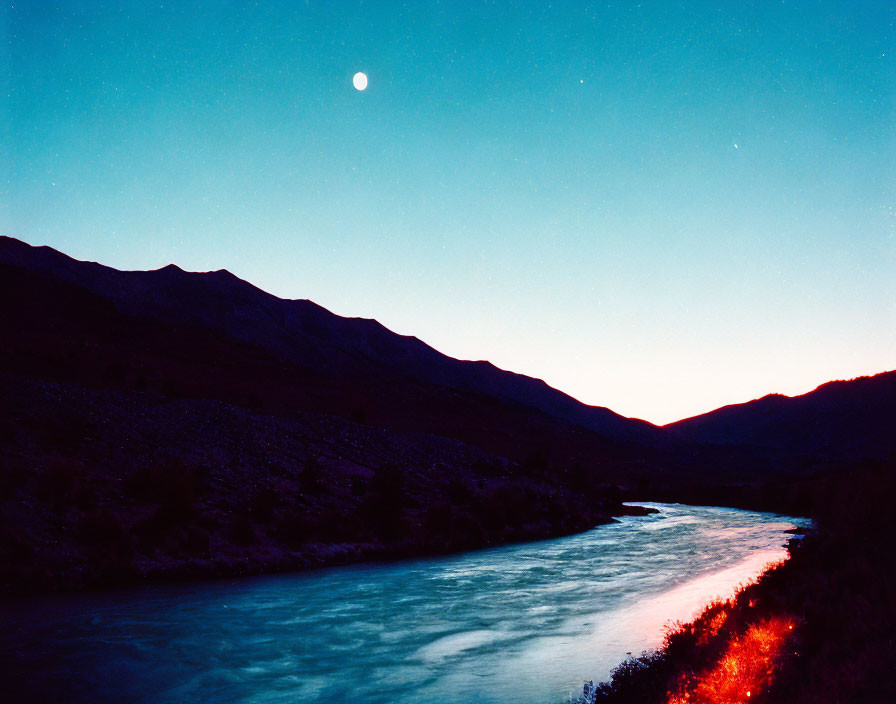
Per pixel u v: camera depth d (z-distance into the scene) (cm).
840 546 1773
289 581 2362
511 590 2270
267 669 1385
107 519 2286
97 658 1402
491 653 1491
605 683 1138
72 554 2133
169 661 1411
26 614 1731
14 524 2191
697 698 883
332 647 1556
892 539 1681
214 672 1357
